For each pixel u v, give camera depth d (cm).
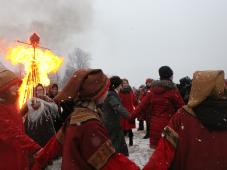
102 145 241
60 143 274
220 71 247
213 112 243
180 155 247
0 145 315
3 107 316
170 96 452
